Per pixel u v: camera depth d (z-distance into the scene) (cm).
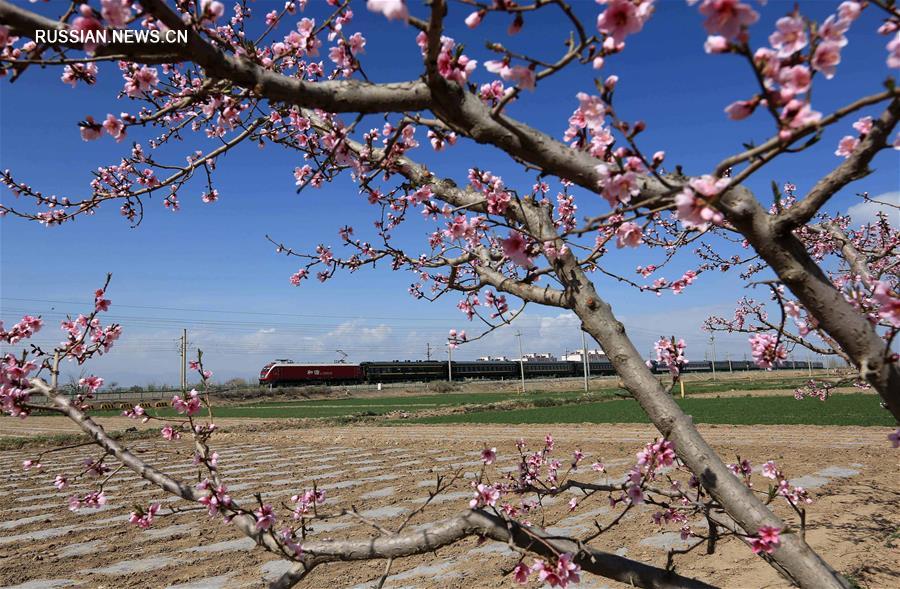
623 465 1361
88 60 156
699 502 253
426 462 1577
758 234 165
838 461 1306
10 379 259
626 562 229
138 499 1151
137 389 4738
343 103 168
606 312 231
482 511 239
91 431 260
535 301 256
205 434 270
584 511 897
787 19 125
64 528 946
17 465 1706
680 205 138
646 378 220
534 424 2725
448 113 171
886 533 719
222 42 187
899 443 170
